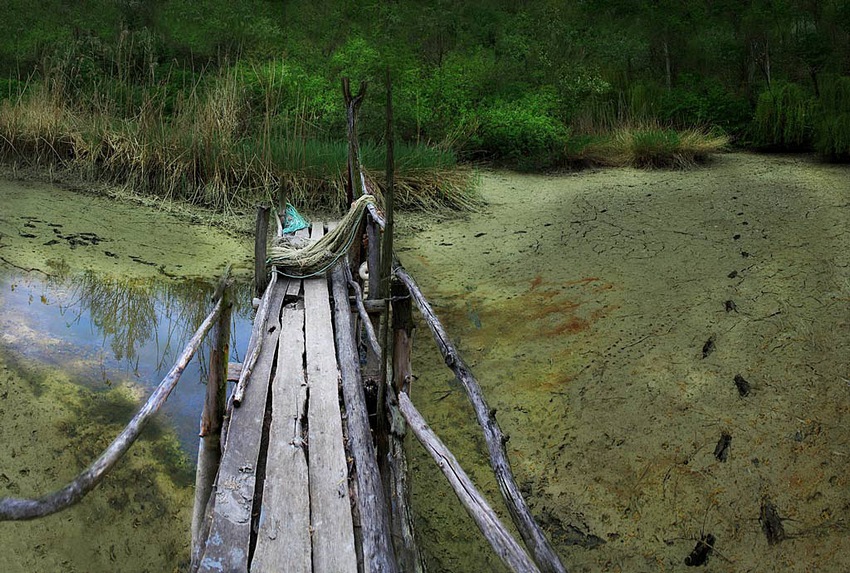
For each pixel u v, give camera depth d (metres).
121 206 8.55
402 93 11.28
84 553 3.97
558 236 8.28
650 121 12.77
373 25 13.43
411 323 3.86
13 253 6.88
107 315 6.10
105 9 12.50
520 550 2.13
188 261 7.35
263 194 8.99
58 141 9.43
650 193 9.79
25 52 11.25
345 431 3.35
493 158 11.84
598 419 5.00
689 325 5.92
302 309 4.82
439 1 14.56
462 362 3.20
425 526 4.30
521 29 14.20
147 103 9.80
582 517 4.32
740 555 4.02
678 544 4.12
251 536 2.66
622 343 5.78
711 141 11.83
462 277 7.31
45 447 4.54
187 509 4.24
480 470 4.69
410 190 9.38
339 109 10.45
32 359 5.30
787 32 14.12
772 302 6.11
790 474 4.42
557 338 5.96
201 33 12.25
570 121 12.84
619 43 14.27
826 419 4.77
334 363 3.99
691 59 14.91
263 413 3.40
